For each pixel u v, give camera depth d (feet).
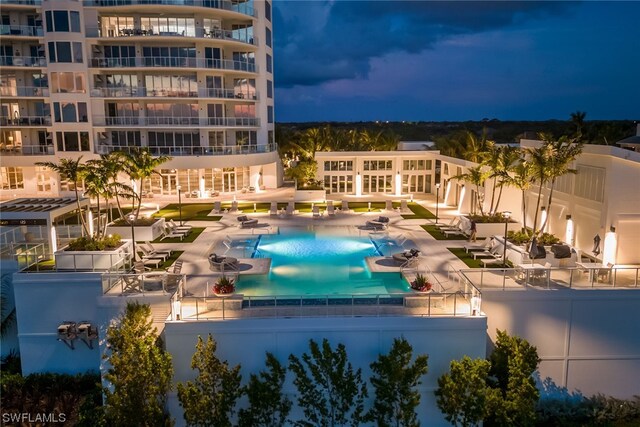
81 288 60.34
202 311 53.72
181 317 52.08
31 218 77.25
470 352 52.60
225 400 47.37
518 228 89.35
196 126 147.43
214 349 48.19
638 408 56.70
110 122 147.95
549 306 56.24
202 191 144.97
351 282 65.92
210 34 149.89
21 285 60.23
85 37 142.10
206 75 150.61
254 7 158.10
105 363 55.62
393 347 50.06
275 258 77.56
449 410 48.29
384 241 87.45
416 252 72.64
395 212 114.42
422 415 53.57
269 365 48.73
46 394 59.67
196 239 89.61
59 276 60.03
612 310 56.80
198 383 48.21
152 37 142.20
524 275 59.16
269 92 172.35
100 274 60.13
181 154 146.41
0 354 67.72
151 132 151.33
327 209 116.67
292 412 53.01
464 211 114.73
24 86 150.71
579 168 77.56
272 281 66.28
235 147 153.28
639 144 105.81
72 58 141.38
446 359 52.70
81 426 52.85
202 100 150.71
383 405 48.03
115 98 145.18
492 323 56.34
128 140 151.43
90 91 144.25
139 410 46.68
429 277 65.51
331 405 49.32
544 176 73.87
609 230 69.31
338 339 51.85
